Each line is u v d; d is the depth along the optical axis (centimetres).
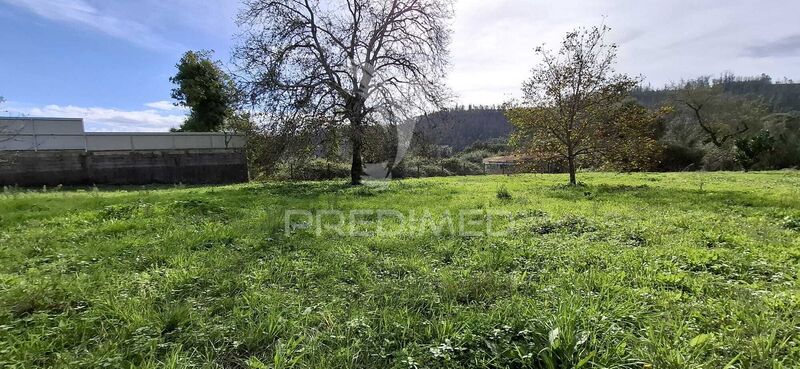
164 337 277
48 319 304
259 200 1045
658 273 391
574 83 1427
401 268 433
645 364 228
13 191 1537
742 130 3481
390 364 246
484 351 248
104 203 966
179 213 793
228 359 257
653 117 1416
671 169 3522
